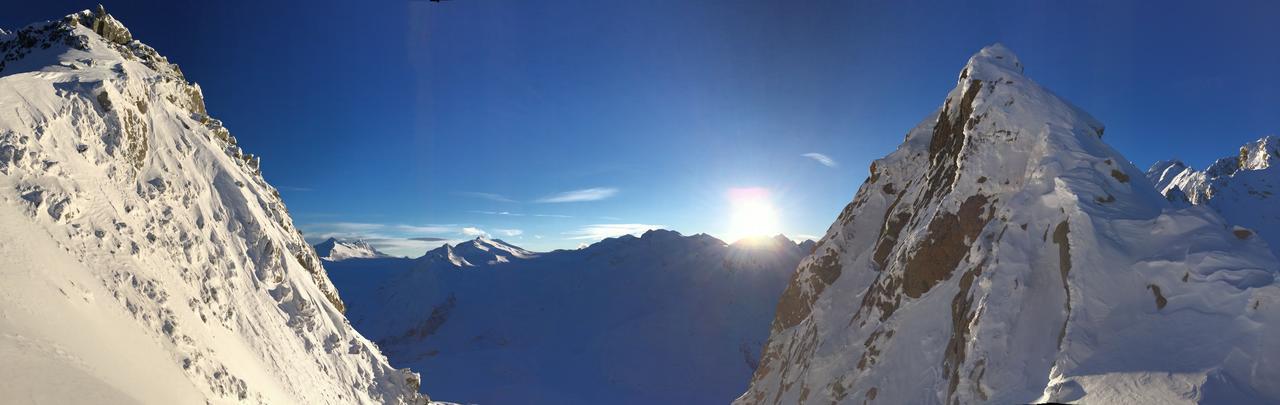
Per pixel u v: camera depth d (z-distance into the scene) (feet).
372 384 105.40
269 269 94.32
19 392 29.76
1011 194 87.56
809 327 130.72
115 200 63.67
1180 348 46.01
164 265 65.57
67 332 38.91
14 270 39.86
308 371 87.04
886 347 93.04
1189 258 52.90
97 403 34.22
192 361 55.21
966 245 90.89
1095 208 66.49
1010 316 65.57
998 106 95.86
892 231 123.03
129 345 46.37
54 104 61.87
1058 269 65.16
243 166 117.19
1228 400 39.68
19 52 87.30
